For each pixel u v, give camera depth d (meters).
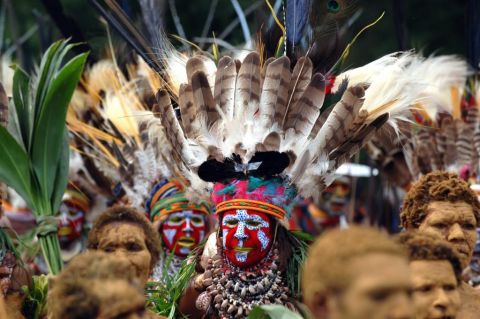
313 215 19.30
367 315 6.84
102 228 10.52
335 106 10.88
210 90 11.02
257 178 10.75
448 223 10.94
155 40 12.34
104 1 12.50
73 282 7.64
